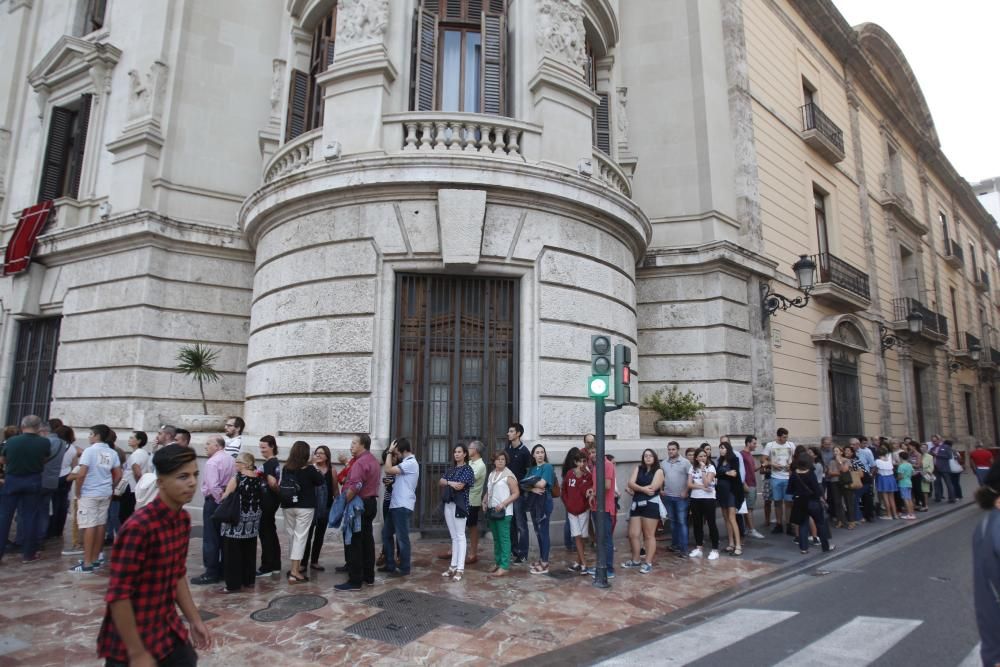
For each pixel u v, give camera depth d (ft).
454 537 22.30
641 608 19.42
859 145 68.33
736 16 48.65
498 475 23.30
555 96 32.24
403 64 32.07
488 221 29.48
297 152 34.01
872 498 40.96
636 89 46.16
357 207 29.78
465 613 18.30
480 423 29.04
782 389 46.65
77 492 22.82
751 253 43.52
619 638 16.66
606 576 21.86
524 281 29.94
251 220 33.81
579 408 30.19
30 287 45.80
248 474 20.48
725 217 43.91
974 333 101.86
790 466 29.89
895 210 74.43
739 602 20.65
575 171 32.01
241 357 40.98
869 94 75.00
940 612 19.34
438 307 29.78
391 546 22.74
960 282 99.96
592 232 32.19
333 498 23.41
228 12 43.96
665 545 30.17
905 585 23.02
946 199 100.89
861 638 16.83
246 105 43.78
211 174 42.11
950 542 32.63
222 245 40.50
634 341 35.29
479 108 33.73
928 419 76.74
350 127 30.83
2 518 23.29
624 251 34.76
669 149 44.83
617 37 42.63
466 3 34.68
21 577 21.57
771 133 51.37
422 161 28.71
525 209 30.12
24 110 53.83
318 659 14.74
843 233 61.77
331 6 38.04
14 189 51.96
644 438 37.42
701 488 28.25
